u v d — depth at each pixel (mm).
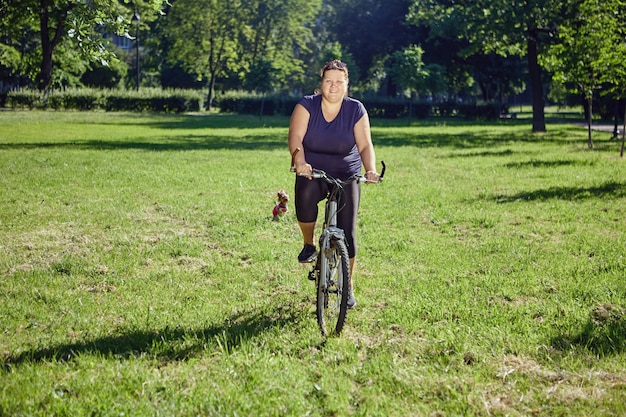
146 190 12320
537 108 34188
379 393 4047
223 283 6582
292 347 4809
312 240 5621
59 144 22266
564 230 9094
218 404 3840
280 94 58312
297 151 5109
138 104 55000
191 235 8781
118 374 4230
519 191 12656
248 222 9539
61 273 6926
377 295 6203
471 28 33625
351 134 5285
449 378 4234
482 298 6047
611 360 4535
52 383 4113
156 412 3715
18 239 8336
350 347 4773
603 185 13172
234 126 36812
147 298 6062
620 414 3764
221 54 63531
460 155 20172
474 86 77625
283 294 6250
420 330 5191
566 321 5348
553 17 31547
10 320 5398
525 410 3840
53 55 52625
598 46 20688
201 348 4777
